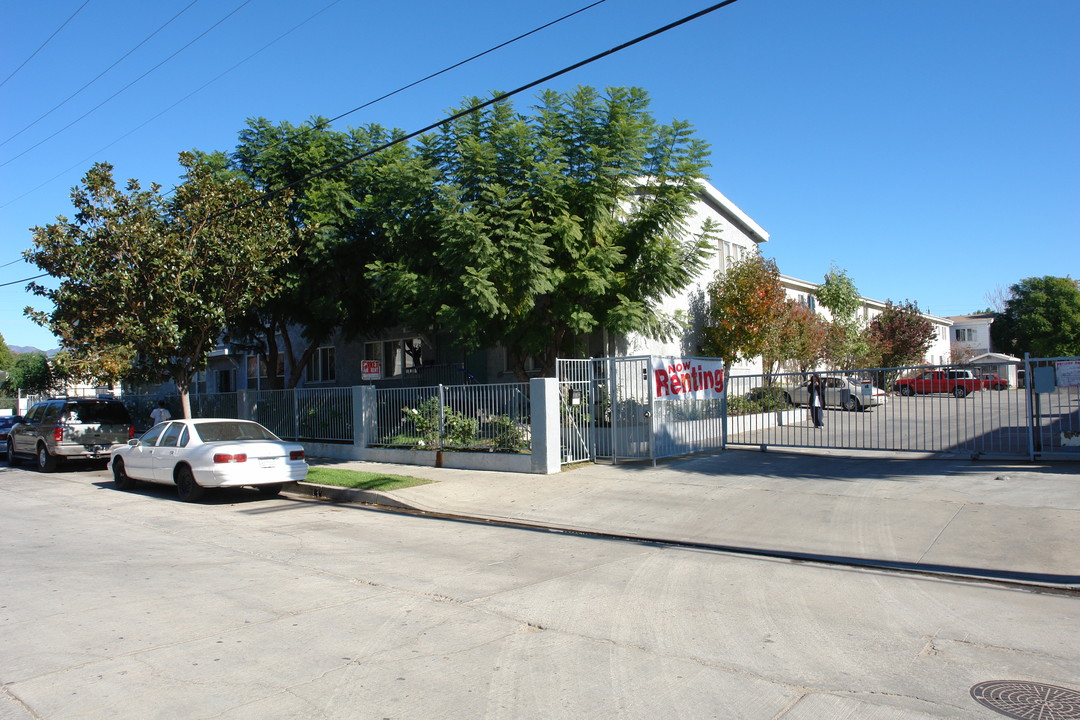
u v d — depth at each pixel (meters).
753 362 25.62
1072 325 54.12
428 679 4.92
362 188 20.09
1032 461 12.73
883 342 35.47
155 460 14.12
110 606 6.66
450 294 16.61
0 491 15.67
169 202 17.45
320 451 19.36
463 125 16.70
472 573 7.87
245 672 5.05
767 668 5.07
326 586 7.35
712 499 11.38
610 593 7.02
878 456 14.65
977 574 7.43
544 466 14.20
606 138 16.45
